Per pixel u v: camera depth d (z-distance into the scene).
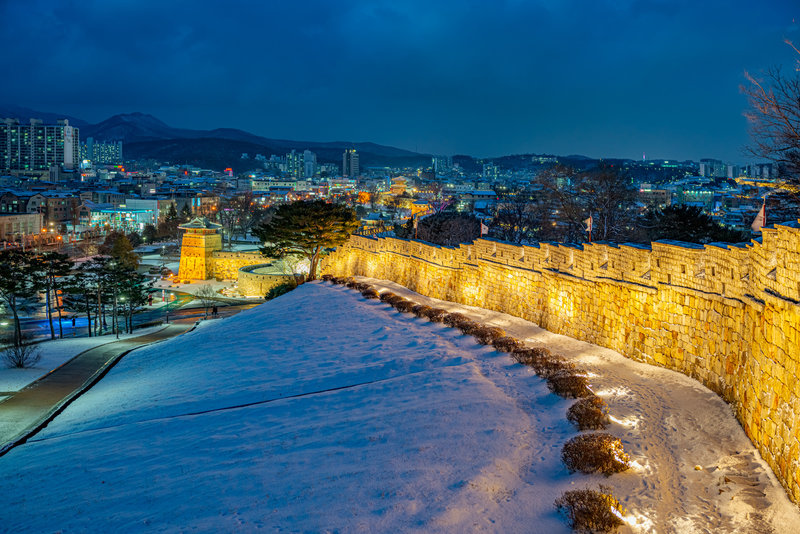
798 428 11.28
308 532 11.70
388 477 13.88
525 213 73.94
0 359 47.12
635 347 22.12
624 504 11.64
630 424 15.47
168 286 113.19
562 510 11.59
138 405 25.81
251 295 98.06
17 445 22.78
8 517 14.28
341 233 61.81
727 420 15.32
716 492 11.84
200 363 32.88
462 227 79.81
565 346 25.44
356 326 35.03
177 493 14.25
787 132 28.95
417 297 42.78
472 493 12.69
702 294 18.28
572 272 27.16
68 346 55.41
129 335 69.19
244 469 15.28
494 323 31.59
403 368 24.41
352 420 18.33
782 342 12.51
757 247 14.75
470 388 20.14
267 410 21.00
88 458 18.39
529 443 15.27
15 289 63.75
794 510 10.77
